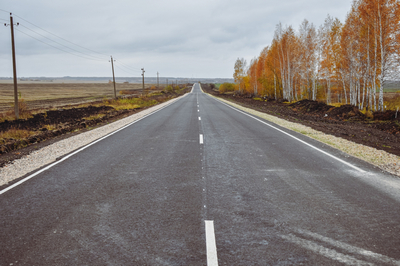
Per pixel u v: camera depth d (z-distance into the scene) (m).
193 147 8.77
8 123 17.00
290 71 43.53
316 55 37.44
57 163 6.83
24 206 4.18
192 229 3.43
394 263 2.73
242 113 21.28
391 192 4.77
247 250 2.95
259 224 3.57
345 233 3.33
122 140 10.05
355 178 5.58
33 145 9.50
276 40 45.38
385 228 3.47
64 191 4.84
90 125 15.94
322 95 52.56
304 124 14.88
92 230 3.41
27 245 3.07
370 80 25.95
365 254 2.89
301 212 3.95
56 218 3.76
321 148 8.61
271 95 57.66
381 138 11.41
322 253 2.90
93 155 7.69
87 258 2.80
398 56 21.78
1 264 2.70
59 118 20.75
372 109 24.25
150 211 3.99
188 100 44.06
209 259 2.78
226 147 8.76
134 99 38.75
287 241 3.14
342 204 4.24
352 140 10.17
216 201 4.38
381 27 21.44
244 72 80.88
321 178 5.58
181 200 4.42
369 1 22.14
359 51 27.41
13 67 18.59
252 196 4.59
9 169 6.33
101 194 4.70
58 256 2.85
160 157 7.43
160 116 19.08
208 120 16.56
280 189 4.93
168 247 3.01
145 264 2.69
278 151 8.16
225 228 3.46
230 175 5.79
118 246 3.04
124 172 6.02
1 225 3.56
